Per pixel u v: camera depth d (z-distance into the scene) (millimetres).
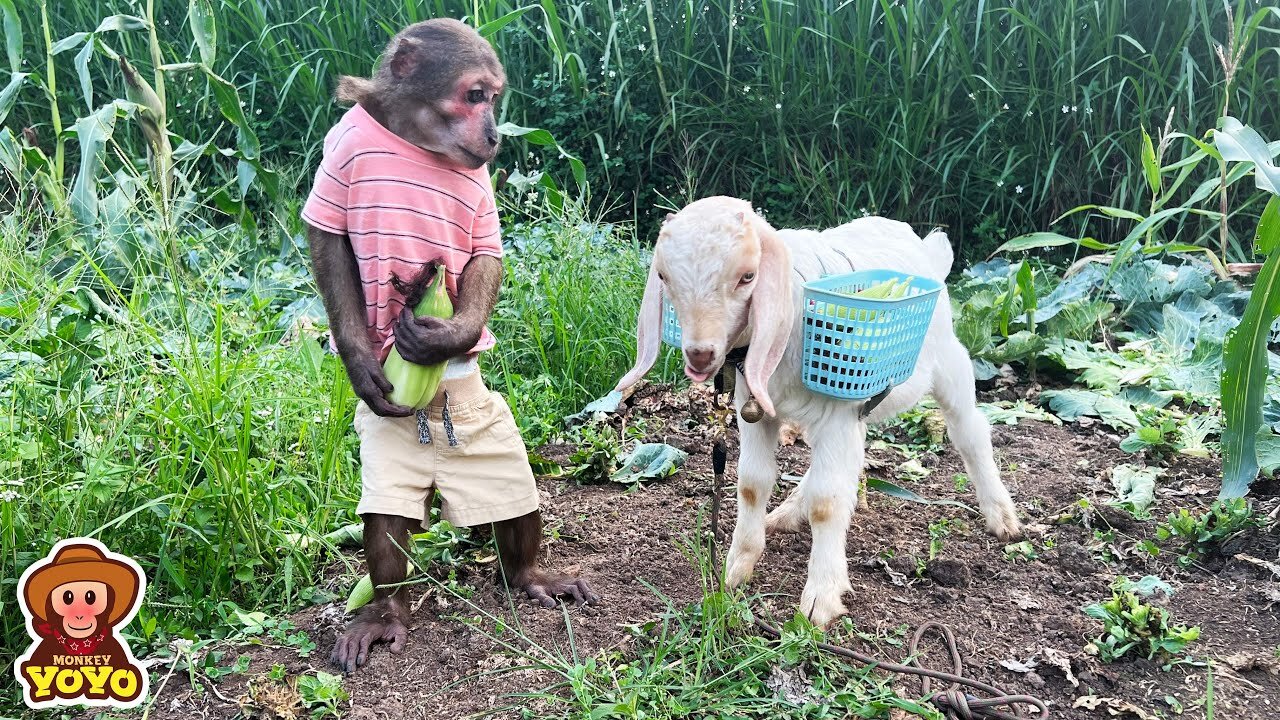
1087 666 3320
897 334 3172
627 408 5504
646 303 3172
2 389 3891
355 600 3596
